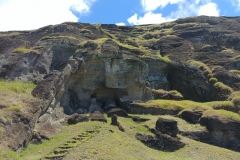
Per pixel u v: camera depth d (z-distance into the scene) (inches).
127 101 1296.8
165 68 1617.9
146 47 1831.9
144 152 799.7
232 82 1378.0
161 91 1421.0
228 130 1029.2
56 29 1705.2
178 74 1567.4
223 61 1590.8
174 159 784.9
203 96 1433.3
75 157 666.8
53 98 1039.6
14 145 708.0
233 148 1002.1
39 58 1339.8
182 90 1536.7
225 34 2074.3
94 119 1014.4
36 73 1284.4
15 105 829.2
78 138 806.5
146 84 1440.7
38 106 891.4
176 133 952.9
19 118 786.8
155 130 944.3
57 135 880.9
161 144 887.1
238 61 1579.7
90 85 1304.1
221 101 1258.6
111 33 1886.1
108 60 1294.3
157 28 2349.9
